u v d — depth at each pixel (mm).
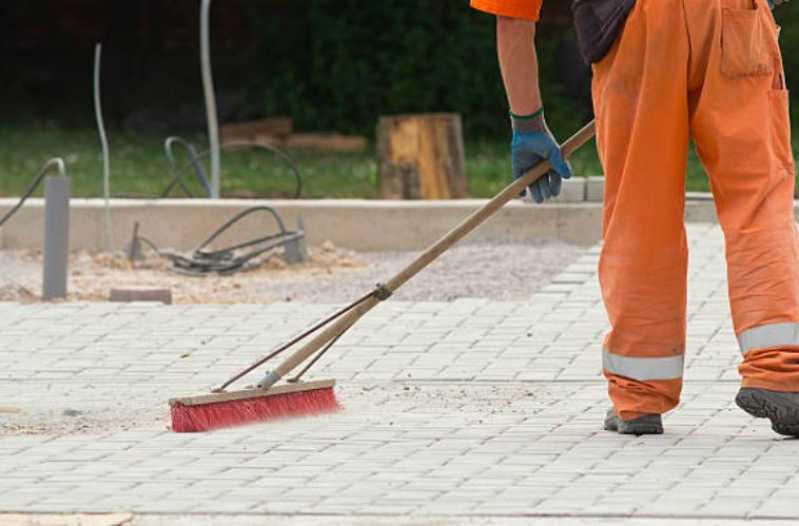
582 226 29547
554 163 15305
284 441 14891
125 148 50812
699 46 14453
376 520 12039
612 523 11859
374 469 13664
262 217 30141
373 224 29953
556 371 18641
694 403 16516
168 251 29219
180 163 46812
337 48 54562
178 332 21250
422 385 18047
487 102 54562
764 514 11977
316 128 54438
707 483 12938
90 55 60000
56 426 16031
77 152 49375
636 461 13758
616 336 14883
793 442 14445
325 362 19266
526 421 15789
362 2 54938
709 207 29297
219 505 12578
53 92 59594
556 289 23500
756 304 14352
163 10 59406
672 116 14555
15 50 60406
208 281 27031
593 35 14719
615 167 14797
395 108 54250
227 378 18672
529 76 15102
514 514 12133
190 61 58969
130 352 20141
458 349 19828
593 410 16406
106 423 16172
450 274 26734
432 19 54594
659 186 14609
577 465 13648
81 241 30156
